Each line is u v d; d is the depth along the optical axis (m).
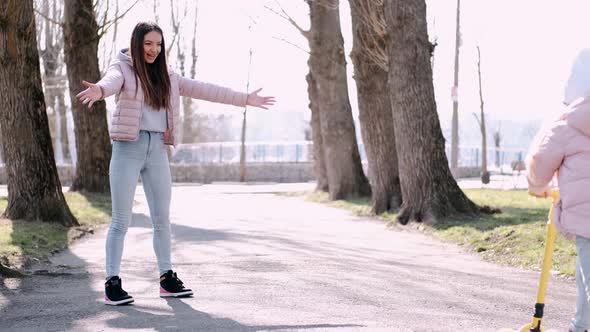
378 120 19.17
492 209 15.16
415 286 7.73
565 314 6.38
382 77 19.34
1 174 39.53
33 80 13.87
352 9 19.53
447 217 14.53
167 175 6.75
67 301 6.69
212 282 7.80
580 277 4.47
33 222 13.38
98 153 22.84
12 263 8.98
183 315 6.02
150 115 6.54
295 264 9.30
